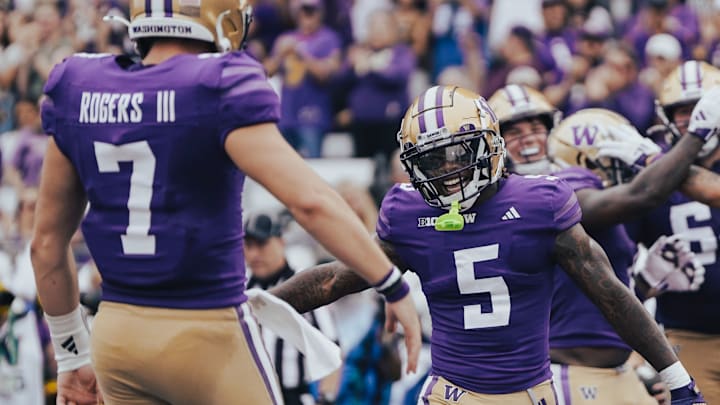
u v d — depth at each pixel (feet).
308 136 128.16
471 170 47.60
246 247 73.77
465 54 129.39
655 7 130.82
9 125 134.92
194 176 39.65
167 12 40.70
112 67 41.14
